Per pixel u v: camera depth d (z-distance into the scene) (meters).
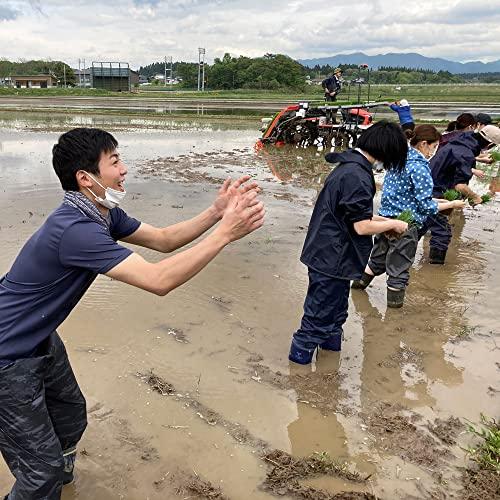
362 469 3.42
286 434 3.71
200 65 64.31
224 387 4.19
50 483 2.65
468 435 3.76
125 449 3.49
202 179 11.47
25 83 80.44
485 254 7.43
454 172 6.79
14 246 6.88
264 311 5.44
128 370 4.34
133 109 31.48
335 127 16.58
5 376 2.47
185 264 2.44
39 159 13.39
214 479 3.28
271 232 7.98
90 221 2.48
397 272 5.55
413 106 31.81
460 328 5.31
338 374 4.44
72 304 2.62
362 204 4.00
